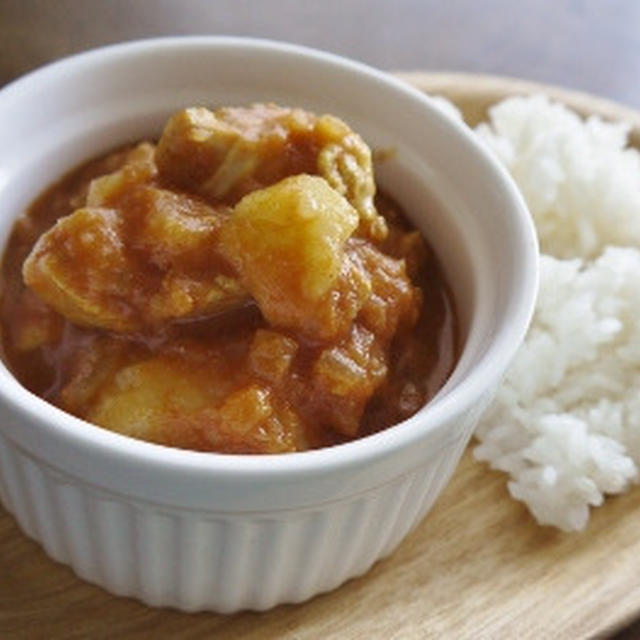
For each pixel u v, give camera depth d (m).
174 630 0.36
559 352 0.41
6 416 0.32
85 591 0.36
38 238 0.38
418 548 0.38
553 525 0.38
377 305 0.35
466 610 0.36
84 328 0.35
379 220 0.37
